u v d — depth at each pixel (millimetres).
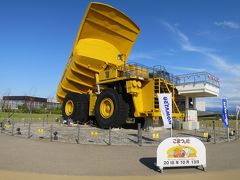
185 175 7922
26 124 26125
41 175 7562
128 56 23891
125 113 19516
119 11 20734
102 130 19438
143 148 12727
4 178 7227
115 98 19469
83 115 23516
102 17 21000
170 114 12031
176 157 8586
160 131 22031
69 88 25328
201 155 8758
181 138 8711
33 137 15805
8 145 12844
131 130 20438
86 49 22031
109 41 23000
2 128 19859
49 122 30438
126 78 19250
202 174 8070
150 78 19328
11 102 61781
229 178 7656
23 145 12867
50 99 61938
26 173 7754
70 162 9414
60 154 10797
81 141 14336
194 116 27281
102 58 22312
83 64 22297
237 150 13109
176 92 21703
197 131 24047
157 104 18891
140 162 9688
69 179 7234
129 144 13812
